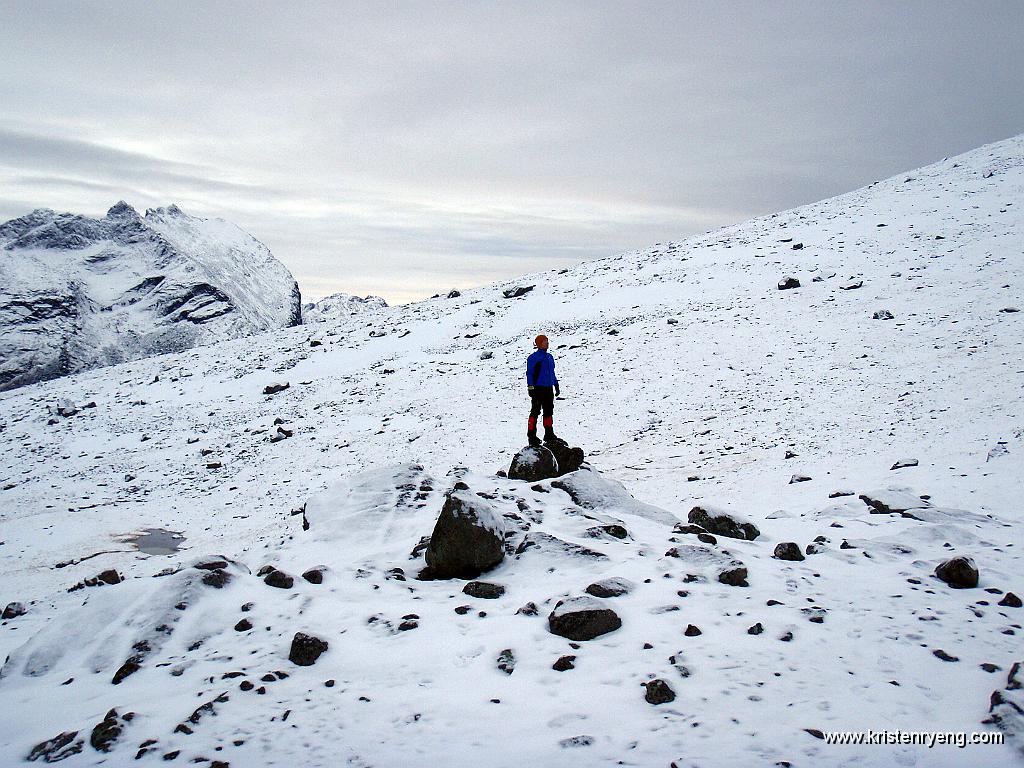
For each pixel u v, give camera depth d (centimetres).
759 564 698
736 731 380
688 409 2158
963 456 1330
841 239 3934
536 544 745
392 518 912
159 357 5109
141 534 1811
